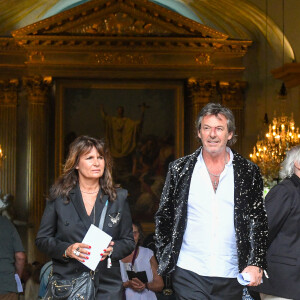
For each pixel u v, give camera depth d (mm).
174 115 22812
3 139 22109
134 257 7266
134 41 22031
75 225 4828
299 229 5219
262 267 4699
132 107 22844
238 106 22391
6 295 6719
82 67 22094
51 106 22578
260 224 4785
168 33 22141
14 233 6941
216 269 4719
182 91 22766
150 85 22766
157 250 4844
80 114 22672
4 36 22531
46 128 22281
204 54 22250
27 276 10562
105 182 4926
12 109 22141
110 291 4832
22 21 22641
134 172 22844
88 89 22703
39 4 21828
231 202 4746
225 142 4730
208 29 21828
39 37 21500
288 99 20062
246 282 4613
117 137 22812
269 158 16797
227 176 4754
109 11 21812
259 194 4840
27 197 21984
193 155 4844
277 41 20547
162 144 22875
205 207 4730
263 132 21609
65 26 21719
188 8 23078
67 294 4715
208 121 4699
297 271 5172
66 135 22578
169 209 4844
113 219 4871
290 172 5340
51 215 4906
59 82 22531
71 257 4715
